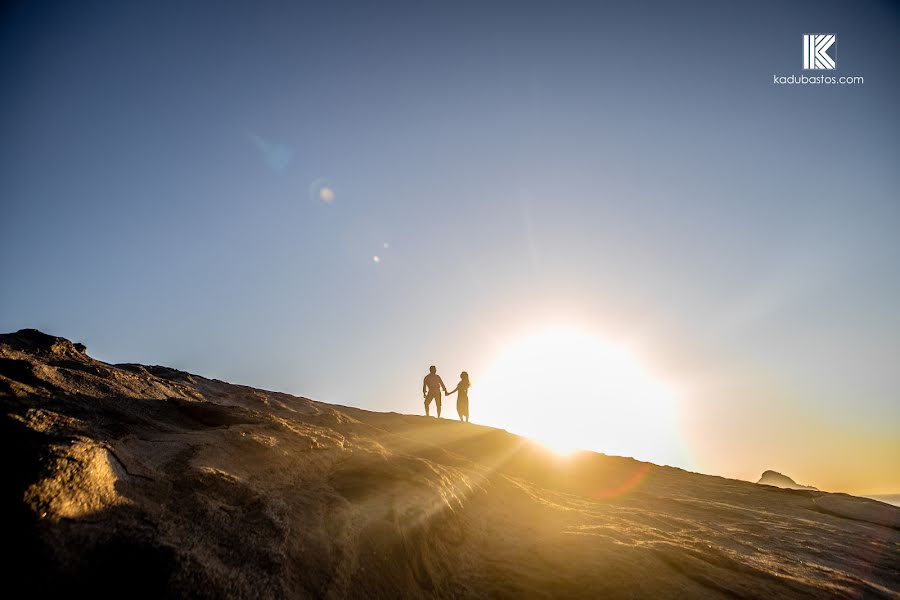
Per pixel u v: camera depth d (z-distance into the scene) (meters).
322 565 3.75
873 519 10.72
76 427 3.70
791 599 5.29
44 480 2.91
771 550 7.30
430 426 12.39
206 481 3.83
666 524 8.12
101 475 3.25
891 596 5.74
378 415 12.61
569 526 7.20
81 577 2.71
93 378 5.00
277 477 4.65
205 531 3.36
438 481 6.54
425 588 4.60
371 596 3.92
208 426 5.33
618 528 7.23
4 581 2.52
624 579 5.31
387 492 5.43
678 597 5.06
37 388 4.12
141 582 2.82
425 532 5.21
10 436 3.21
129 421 4.44
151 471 3.68
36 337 5.39
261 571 3.30
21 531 2.67
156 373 7.25
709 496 11.52
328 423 7.66
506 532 6.74
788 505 11.46
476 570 5.52
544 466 11.54
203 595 2.89
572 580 5.30
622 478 12.10
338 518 4.39
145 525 3.13
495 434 12.95
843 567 7.04
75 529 2.85
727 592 5.33
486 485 8.18
